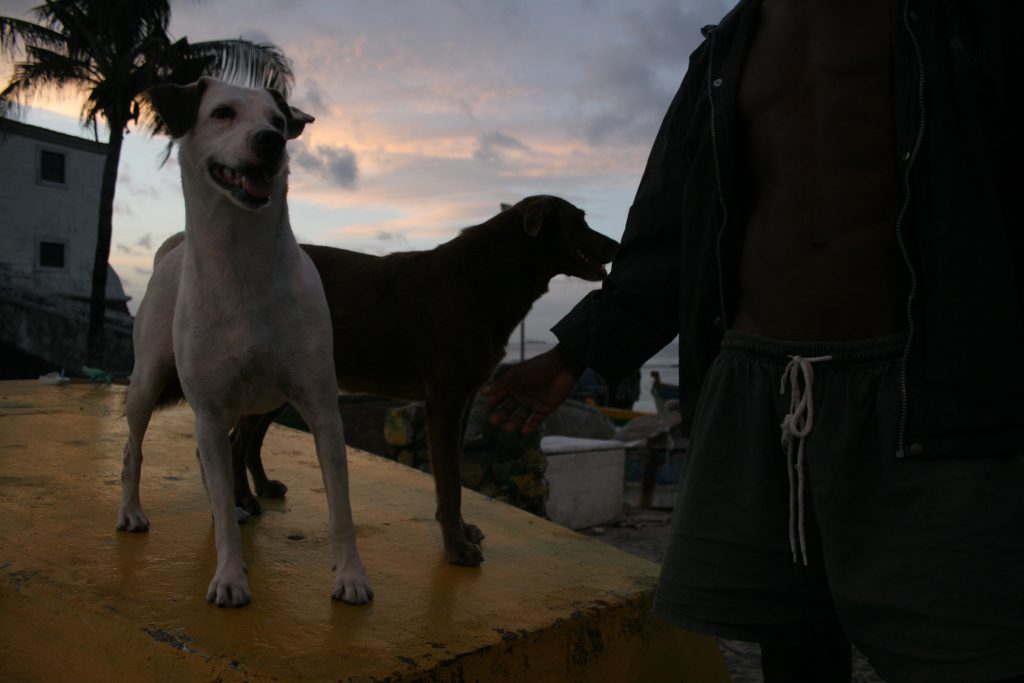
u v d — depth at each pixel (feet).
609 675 8.74
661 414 36.99
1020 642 4.76
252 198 7.38
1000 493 5.04
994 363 5.11
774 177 6.15
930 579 5.09
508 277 10.39
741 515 6.01
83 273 103.76
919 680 5.08
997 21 5.42
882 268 5.66
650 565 10.69
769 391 5.96
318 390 8.26
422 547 10.41
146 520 9.73
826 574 5.69
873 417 5.53
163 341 9.46
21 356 79.56
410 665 6.91
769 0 6.51
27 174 97.76
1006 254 5.18
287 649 6.94
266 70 65.16
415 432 18.76
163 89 7.96
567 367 7.47
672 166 7.02
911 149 5.36
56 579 7.95
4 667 7.65
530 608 8.58
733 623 6.02
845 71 5.82
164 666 6.77
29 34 65.05
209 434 8.05
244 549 9.45
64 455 13.08
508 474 18.86
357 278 10.93
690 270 6.56
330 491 8.34
